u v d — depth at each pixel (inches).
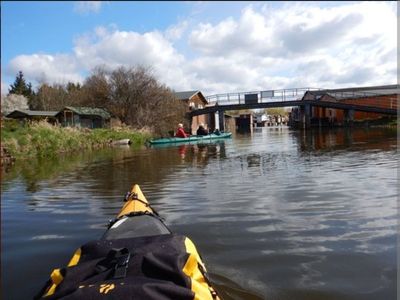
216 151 708.7
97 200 291.9
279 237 182.5
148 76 1489.9
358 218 207.2
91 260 107.9
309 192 277.9
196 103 1999.3
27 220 238.2
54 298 88.1
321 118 1723.7
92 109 1505.9
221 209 241.6
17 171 510.3
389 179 311.0
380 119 1504.7
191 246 123.6
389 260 149.9
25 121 1146.7
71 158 684.1
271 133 1530.5
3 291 138.9
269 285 134.2
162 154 690.2
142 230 155.6
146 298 83.8
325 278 137.6
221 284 135.9
